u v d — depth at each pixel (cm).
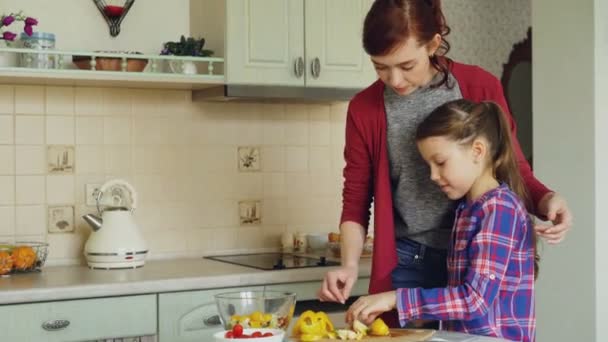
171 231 367
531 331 200
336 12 359
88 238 350
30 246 329
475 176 204
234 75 341
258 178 383
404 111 230
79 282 296
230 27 339
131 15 360
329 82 358
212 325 311
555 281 375
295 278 324
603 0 359
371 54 211
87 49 351
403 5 206
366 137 237
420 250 235
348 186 244
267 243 386
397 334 191
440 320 212
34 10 343
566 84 370
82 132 352
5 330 280
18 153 342
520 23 461
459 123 202
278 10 348
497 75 456
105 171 356
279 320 184
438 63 225
